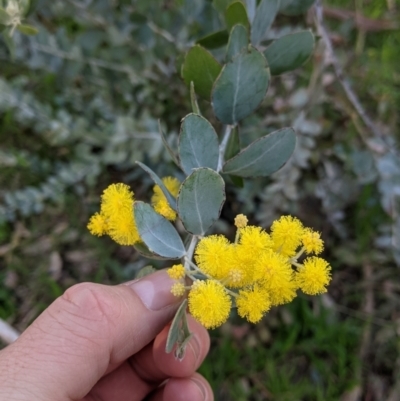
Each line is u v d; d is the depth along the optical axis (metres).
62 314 0.09
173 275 0.08
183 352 0.08
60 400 0.09
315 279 0.08
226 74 0.09
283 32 0.17
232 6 0.10
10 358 0.09
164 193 0.08
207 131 0.08
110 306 0.09
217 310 0.07
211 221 0.08
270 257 0.07
